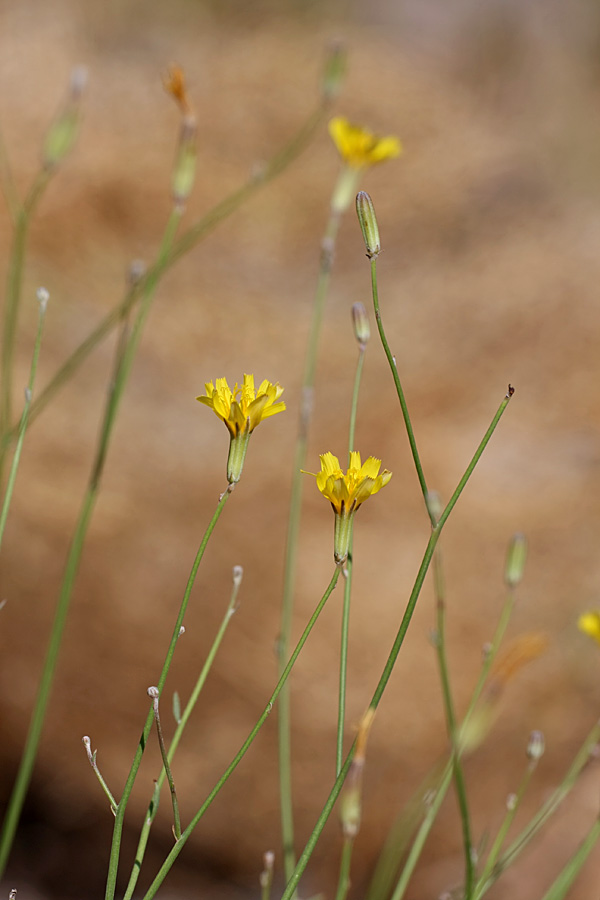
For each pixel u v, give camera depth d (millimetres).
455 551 2016
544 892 1423
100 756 1637
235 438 661
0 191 2684
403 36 4023
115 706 1682
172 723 1681
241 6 3877
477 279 2734
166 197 2914
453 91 3699
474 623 1893
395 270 2912
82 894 1543
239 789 1641
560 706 1771
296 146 927
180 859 1598
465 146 3336
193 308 2605
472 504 2092
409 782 1671
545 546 2035
